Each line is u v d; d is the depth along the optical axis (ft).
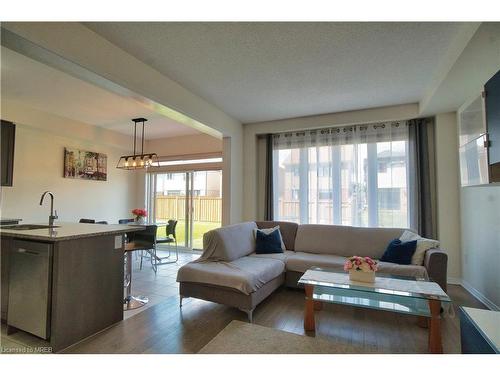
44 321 6.82
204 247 10.69
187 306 9.68
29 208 14.30
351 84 10.72
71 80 10.66
